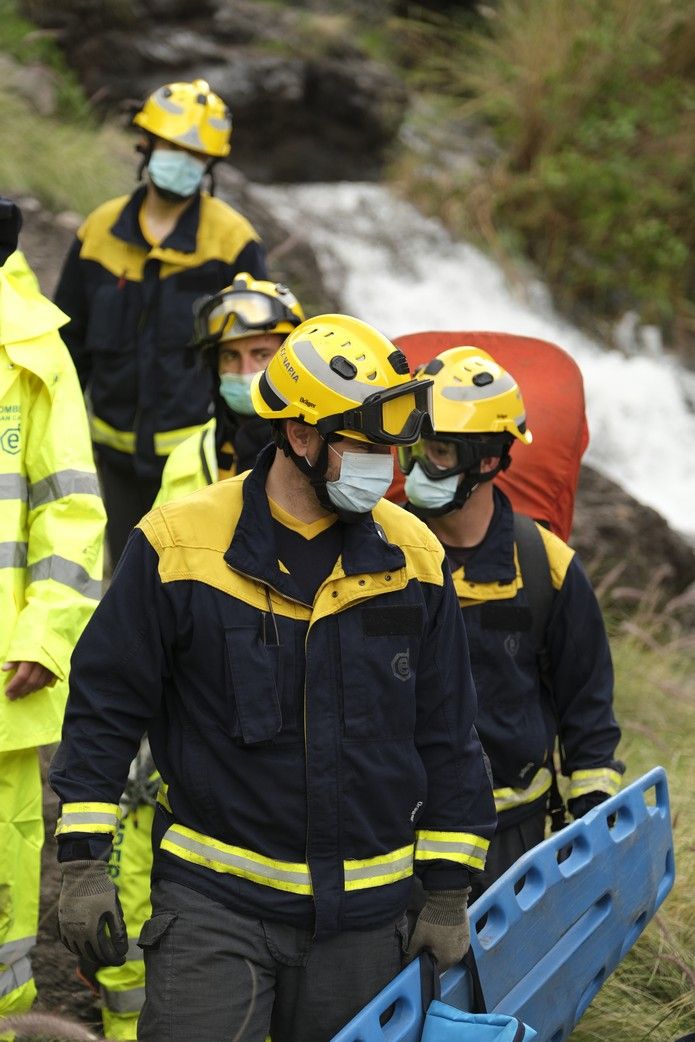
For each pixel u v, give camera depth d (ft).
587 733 20.90
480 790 16.60
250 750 15.57
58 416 20.53
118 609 15.78
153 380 32.09
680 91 88.63
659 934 24.94
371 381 15.07
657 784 22.00
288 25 81.66
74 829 15.56
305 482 15.81
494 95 89.92
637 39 86.89
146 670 15.79
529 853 18.11
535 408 25.36
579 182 83.05
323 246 73.15
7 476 20.22
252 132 77.56
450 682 16.49
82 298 32.91
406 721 15.94
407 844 16.21
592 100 87.51
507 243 82.48
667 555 48.60
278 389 15.42
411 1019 15.90
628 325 81.97
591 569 46.06
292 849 15.71
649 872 21.30
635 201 84.28
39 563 20.03
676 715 38.19
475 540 20.49
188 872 15.94
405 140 86.69
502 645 20.10
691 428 76.48
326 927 15.57
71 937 15.49
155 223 32.40
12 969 20.48
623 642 42.06
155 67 72.18
